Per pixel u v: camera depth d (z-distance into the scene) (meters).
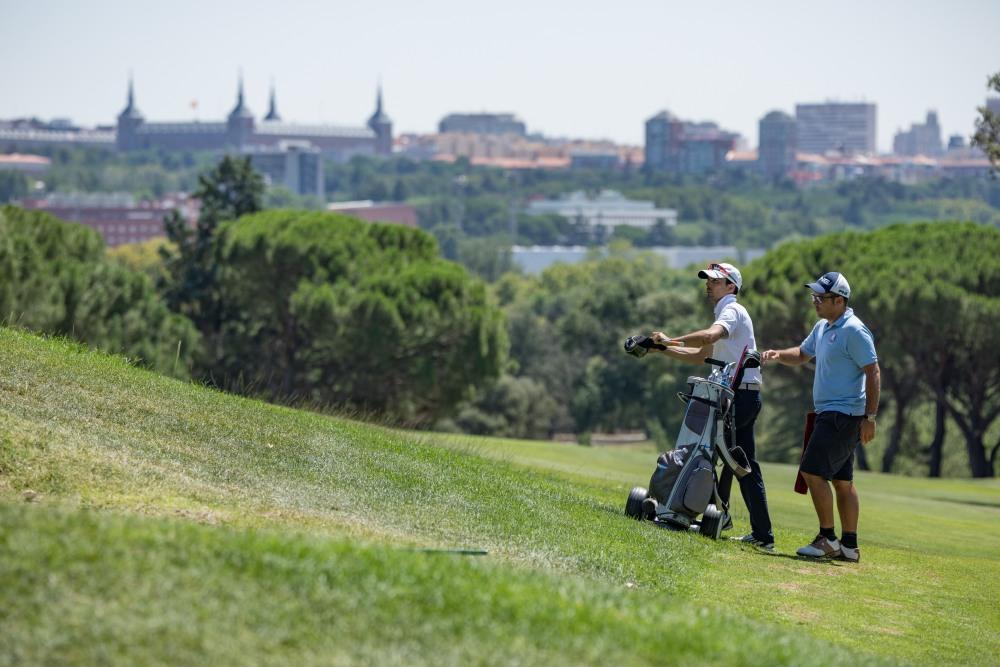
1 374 25.44
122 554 13.61
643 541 24.77
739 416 27.59
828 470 26.97
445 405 119.62
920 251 112.19
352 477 25.00
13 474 19.27
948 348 108.19
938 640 20.20
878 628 20.56
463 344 116.94
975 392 113.69
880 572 26.17
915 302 101.25
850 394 26.75
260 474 23.36
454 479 27.80
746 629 16.00
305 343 127.75
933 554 30.38
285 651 12.32
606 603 15.44
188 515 18.91
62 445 21.22
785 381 123.62
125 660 11.70
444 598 13.98
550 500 28.33
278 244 122.19
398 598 13.77
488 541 21.59
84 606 12.48
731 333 27.25
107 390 26.92
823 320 27.33
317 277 120.94
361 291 116.31
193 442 24.61
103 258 125.75
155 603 12.71
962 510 46.12
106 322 108.88
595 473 45.78
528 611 14.08
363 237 129.38
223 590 13.23
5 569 12.78
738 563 24.95
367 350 111.81
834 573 25.31
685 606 17.03
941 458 121.94
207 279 154.12
